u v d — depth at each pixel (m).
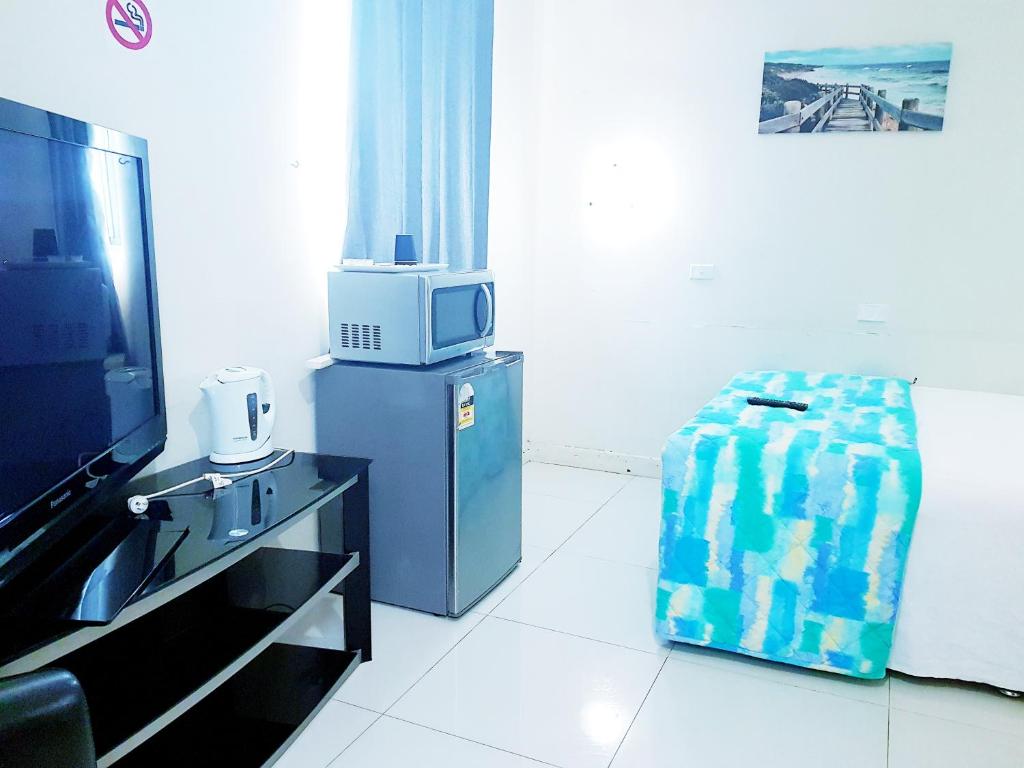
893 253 3.35
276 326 2.32
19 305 1.25
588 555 2.92
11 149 1.23
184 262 1.97
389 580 2.49
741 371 3.67
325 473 1.95
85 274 1.45
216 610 1.78
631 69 3.62
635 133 3.66
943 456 2.14
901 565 1.97
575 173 3.81
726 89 3.47
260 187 2.21
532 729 1.87
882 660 2.02
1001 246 3.20
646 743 1.82
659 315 3.76
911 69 3.19
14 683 0.78
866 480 1.98
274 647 2.16
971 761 1.77
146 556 1.44
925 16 3.15
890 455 2.02
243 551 1.51
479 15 2.96
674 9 3.50
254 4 2.14
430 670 2.12
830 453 2.04
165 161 1.89
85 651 1.60
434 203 2.79
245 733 1.77
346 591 2.10
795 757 1.78
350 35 2.36
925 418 2.64
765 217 3.51
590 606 2.51
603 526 3.22
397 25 2.49
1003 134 3.12
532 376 4.06
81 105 1.65
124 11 1.74
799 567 2.06
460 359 2.54
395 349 2.32
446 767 1.74
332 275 2.37
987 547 1.94
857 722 1.91
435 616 2.44
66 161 1.38
